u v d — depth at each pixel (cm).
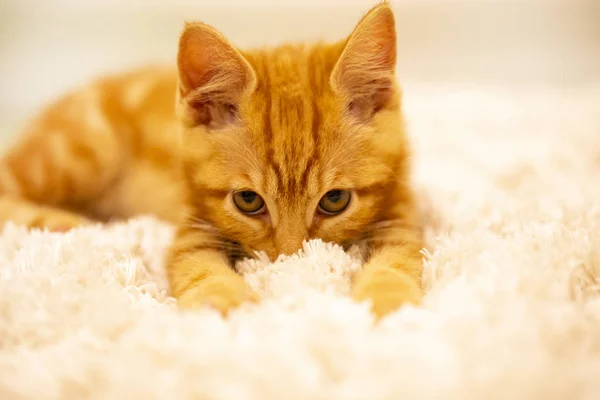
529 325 24
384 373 23
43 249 31
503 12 88
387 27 32
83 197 42
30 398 23
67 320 26
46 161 41
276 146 31
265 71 33
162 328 25
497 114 60
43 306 27
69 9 82
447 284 28
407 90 75
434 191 38
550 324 24
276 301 27
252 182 31
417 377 22
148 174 41
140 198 42
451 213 35
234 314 26
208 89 32
